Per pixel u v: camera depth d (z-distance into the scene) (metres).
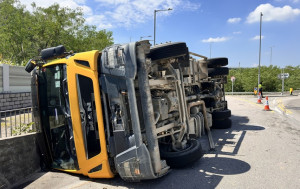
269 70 53.16
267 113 12.04
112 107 3.75
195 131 6.25
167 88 4.62
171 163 4.40
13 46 25.50
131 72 3.56
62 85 4.34
